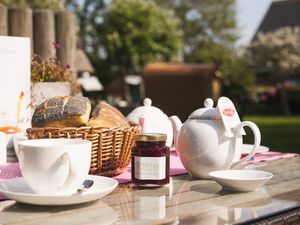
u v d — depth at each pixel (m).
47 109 1.23
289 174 1.32
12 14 2.61
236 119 1.25
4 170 1.24
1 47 1.46
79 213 0.91
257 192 1.10
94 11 17.73
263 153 1.69
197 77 10.66
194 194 1.08
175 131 1.47
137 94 18.78
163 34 15.91
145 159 1.13
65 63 2.76
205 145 1.21
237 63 23.30
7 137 1.43
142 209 0.94
